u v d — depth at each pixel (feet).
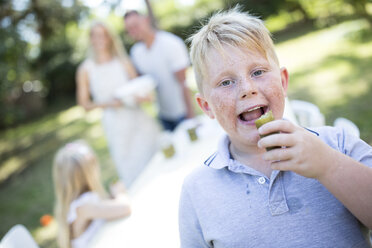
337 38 28.84
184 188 3.66
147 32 11.03
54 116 36.78
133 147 11.28
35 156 24.35
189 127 8.39
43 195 16.81
